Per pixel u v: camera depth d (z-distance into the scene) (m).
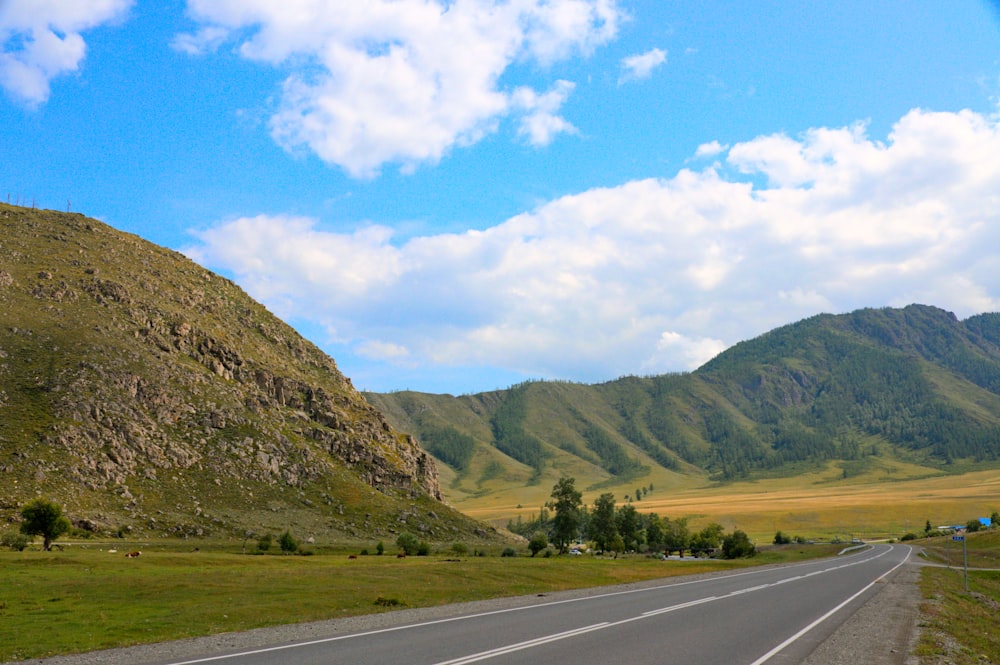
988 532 165.38
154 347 182.88
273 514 148.38
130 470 142.12
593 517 172.88
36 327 165.88
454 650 19.27
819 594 40.09
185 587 38.00
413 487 197.00
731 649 20.22
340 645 20.11
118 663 18.08
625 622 25.64
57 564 67.75
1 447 129.50
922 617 30.42
